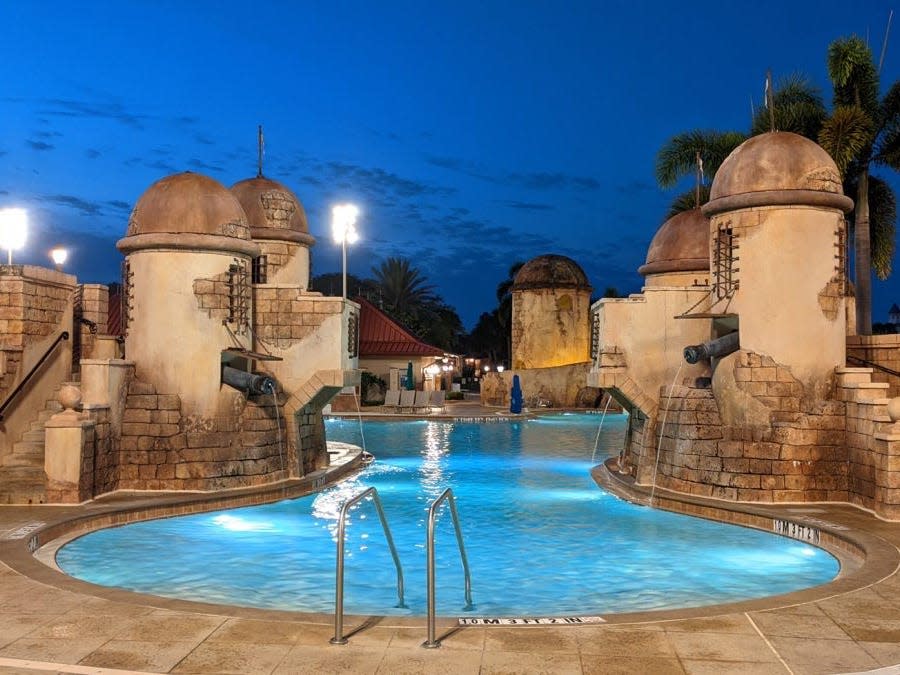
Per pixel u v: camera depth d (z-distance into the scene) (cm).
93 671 611
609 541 1252
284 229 2238
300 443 1823
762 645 673
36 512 1312
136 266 1636
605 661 635
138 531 1307
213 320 1641
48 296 1683
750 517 1363
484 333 9475
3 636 688
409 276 7144
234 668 619
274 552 1164
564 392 4462
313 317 1797
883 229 2886
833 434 1484
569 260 4841
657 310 1761
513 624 730
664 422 1702
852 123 2492
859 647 671
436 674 608
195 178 1673
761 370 1512
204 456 1606
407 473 2080
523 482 1917
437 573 1052
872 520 1274
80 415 1435
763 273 1523
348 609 883
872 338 1702
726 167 1599
